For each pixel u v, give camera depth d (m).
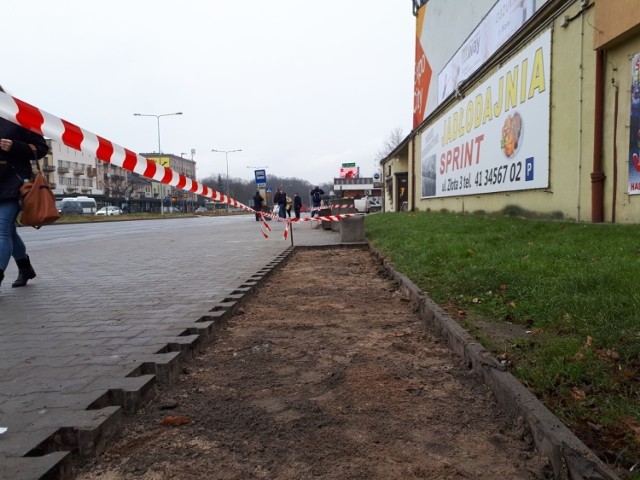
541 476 2.13
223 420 2.68
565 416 2.43
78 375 3.10
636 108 8.23
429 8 25.47
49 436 2.28
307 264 9.09
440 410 2.79
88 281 7.03
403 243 9.28
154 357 3.41
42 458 2.07
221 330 4.55
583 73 9.64
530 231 8.63
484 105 15.30
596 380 2.76
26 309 5.17
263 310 5.35
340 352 3.84
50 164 86.69
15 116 3.78
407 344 4.03
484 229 9.95
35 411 2.56
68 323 4.53
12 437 2.27
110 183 103.31
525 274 5.12
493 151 14.52
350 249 11.25
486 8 17.45
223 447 2.39
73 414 2.50
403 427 2.58
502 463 2.24
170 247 12.66
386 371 3.40
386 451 2.34
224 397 3.00
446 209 20.23
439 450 2.35
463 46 20.06
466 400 2.92
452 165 19.16
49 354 3.58
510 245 7.25
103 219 45.50
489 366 3.08
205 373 3.44
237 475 2.14
